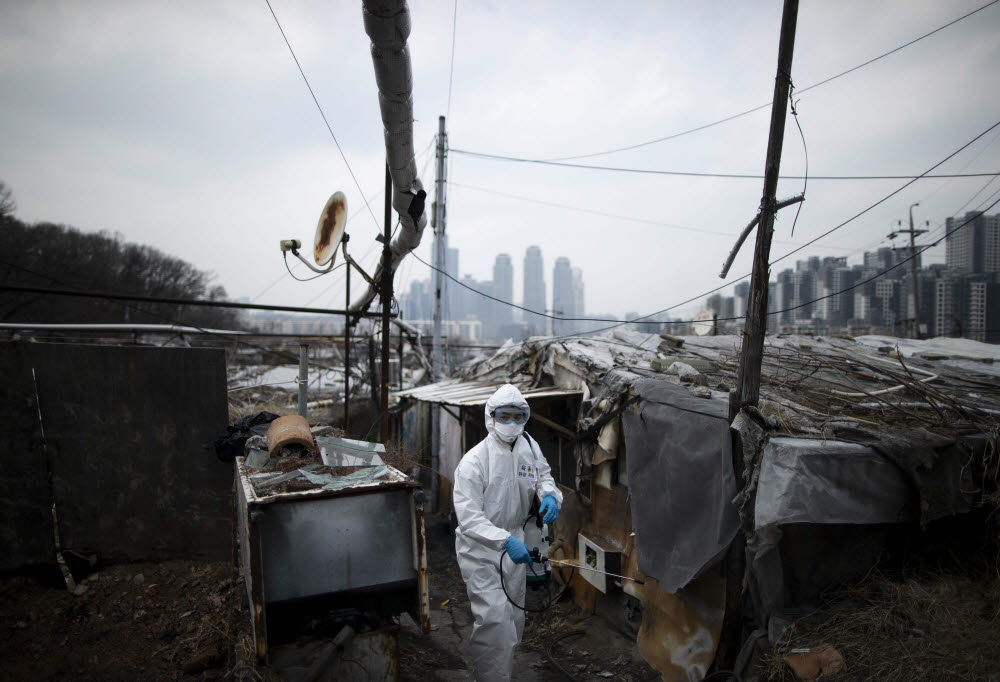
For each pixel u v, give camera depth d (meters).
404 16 4.16
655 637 4.81
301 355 6.57
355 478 3.65
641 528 4.71
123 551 5.09
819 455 3.43
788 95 3.79
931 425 4.14
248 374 18.31
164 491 5.15
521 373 8.25
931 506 3.57
